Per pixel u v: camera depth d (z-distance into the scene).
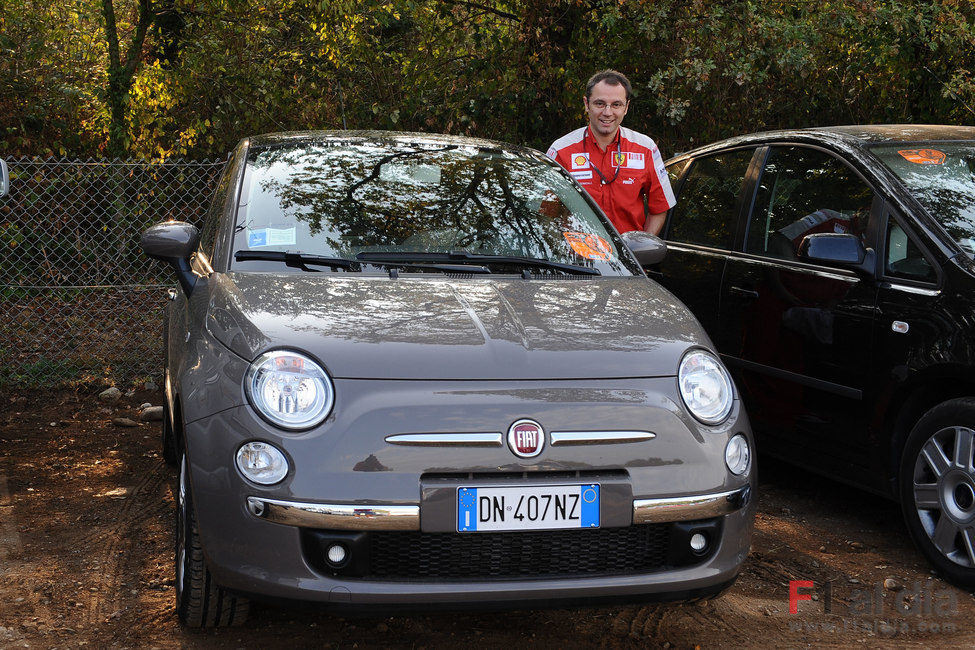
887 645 3.21
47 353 7.43
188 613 3.10
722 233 5.12
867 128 4.82
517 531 2.68
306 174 3.91
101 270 8.42
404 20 10.88
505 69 10.83
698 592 2.84
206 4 10.02
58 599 3.42
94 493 4.69
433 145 4.36
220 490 2.70
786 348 4.45
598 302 3.28
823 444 4.29
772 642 3.23
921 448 3.78
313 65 10.98
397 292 3.18
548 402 2.72
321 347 2.78
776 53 9.18
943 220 3.96
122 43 11.33
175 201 9.70
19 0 10.55
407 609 2.66
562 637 3.23
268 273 3.34
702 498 2.79
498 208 3.89
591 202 4.21
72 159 10.61
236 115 10.50
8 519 4.29
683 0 9.41
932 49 9.77
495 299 3.19
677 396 2.86
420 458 2.63
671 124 9.74
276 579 2.64
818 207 4.54
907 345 3.82
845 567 3.90
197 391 2.86
